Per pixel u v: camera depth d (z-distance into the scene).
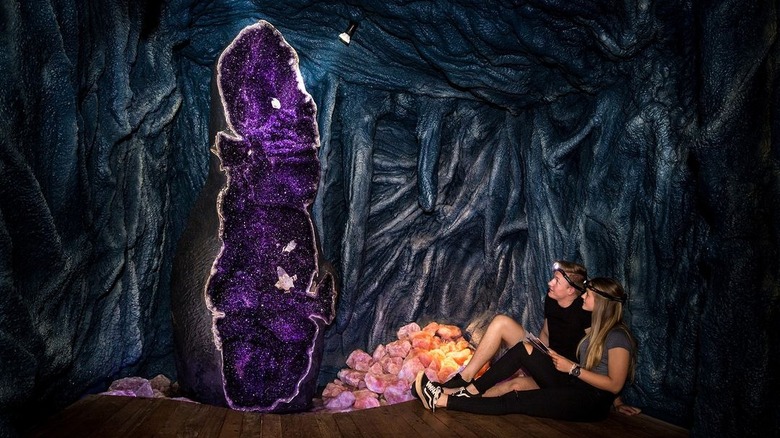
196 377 4.55
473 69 5.37
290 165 4.96
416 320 6.33
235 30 5.45
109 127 4.33
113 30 4.32
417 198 6.32
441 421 3.91
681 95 4.39
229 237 4.72
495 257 6.12
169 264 5.71
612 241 4.84
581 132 5.11
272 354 4.70
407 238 6.34
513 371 4.14
